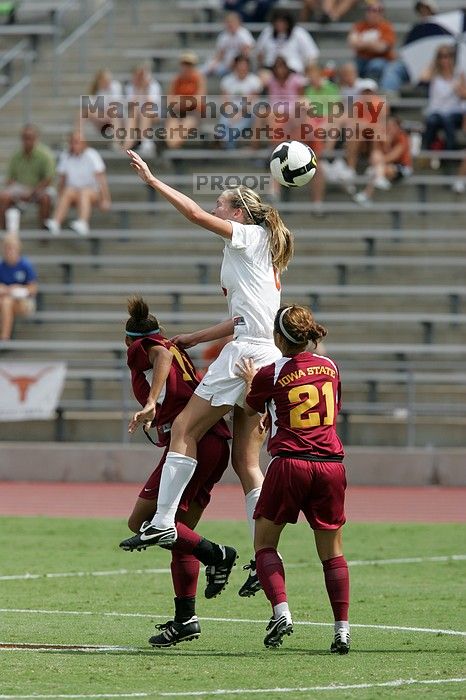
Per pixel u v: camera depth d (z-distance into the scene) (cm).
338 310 7912
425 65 8906
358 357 7662
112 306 8050
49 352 7794
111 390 7619
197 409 2830
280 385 2712
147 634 3009
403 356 7644
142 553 4553
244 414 2955
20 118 9444
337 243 8212
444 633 3023
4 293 7794
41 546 4712
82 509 5928
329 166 8375
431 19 8869
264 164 8431
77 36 9844
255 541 2753
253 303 2859
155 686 2394
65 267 8238
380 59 8944
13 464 7012
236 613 3384
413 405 6869
